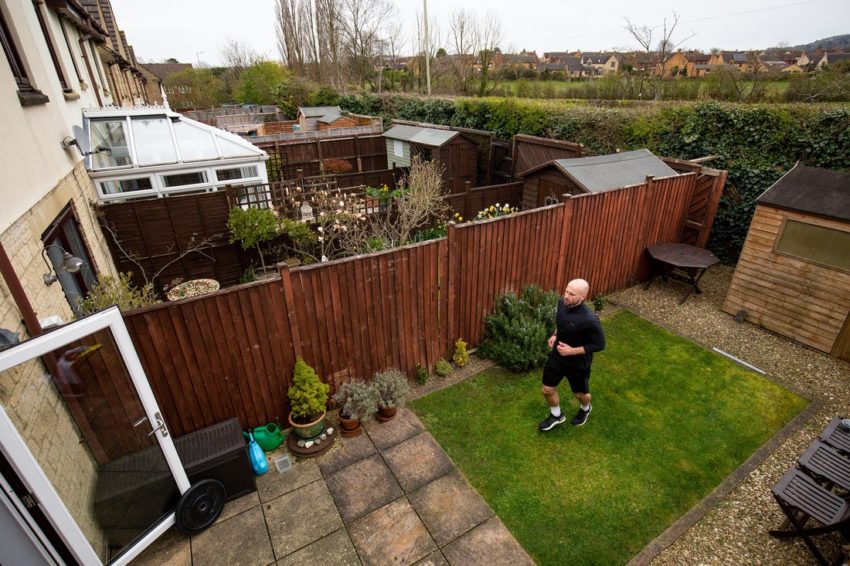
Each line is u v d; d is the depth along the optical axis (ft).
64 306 15.16
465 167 46.73
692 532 13.33
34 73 18.12
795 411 18.25
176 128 33.58
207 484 13.10
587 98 58.85
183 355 14.21
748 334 23.67
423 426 17.38
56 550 10.10
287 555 12.55
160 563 12.35
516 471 15.37
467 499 14.29
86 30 36.50
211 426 14.76
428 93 77.20
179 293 24.94
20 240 12.49
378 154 59.82
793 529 13.03
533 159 40.75
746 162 30.53
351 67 109.81
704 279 30.35
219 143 33.78
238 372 15.35
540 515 13.82
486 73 75.77
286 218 32.81
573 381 16.24
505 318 21.36
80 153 24.54
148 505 12.67
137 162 30.55
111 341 11.11
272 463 15.61
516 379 20.17
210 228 30.63
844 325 20.89
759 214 23.07
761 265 23.53
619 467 15.58
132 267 29.22
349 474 15.17
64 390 11.56
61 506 9.75
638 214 26.63
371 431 17.11
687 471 15.44
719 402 18.78
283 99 98.07
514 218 20.70
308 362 16.76
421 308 19.07
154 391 14.11
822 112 27.40
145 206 28.27
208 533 13.19
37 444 10.33
